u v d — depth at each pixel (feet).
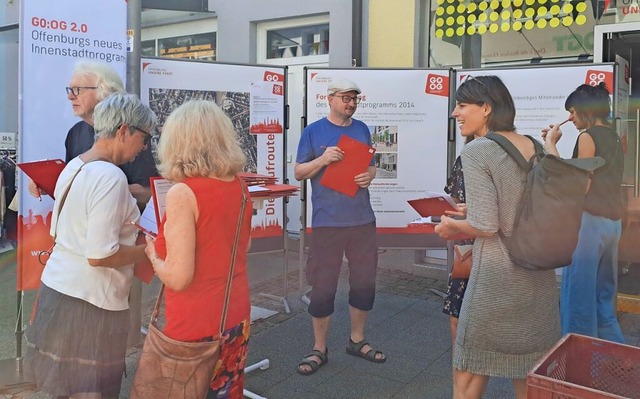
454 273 9.94
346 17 19.95
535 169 6.93
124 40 10.87
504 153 7.02
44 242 10.18
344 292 16.24
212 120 6.61
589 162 6.81
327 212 11.44
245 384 11.08
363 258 11.76
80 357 7.49
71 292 7.41
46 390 7.66
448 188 10.13
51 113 10.04
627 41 16.83
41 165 8.11
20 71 9.75
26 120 9.85
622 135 15.79
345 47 20.08
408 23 19.07
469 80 7.75
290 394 10.72
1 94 23.56
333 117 11.66
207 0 21.40
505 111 7.47
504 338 7.10
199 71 14.10
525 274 7.02
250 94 14.73
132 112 7.62
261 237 15.25
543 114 14.89
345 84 11.46
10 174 17.40
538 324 7.14
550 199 6.77
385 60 19.60
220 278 6.64
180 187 6.49
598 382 6.48
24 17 9.74
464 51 18.60
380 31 19.58
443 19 18.54
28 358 7.88
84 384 7.55
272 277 18.51
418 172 15.76
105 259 7.13
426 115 15.65
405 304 16.02
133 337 12.19
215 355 6.63
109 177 7.22
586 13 16.79
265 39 21.81
